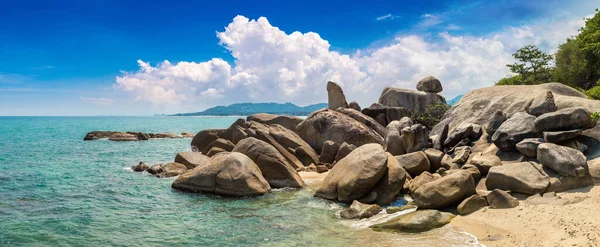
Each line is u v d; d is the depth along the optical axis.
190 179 19.77
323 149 29.09
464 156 19.77
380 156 17.27
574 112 16.34
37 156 36.38
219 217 15.24
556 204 12.80
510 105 24.33
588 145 16.52
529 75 43.28
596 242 9.77
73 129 99.94
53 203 17.47
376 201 16.58
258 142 22.27
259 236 12.94
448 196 14.21
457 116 27.12
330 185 17.98
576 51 41.12
